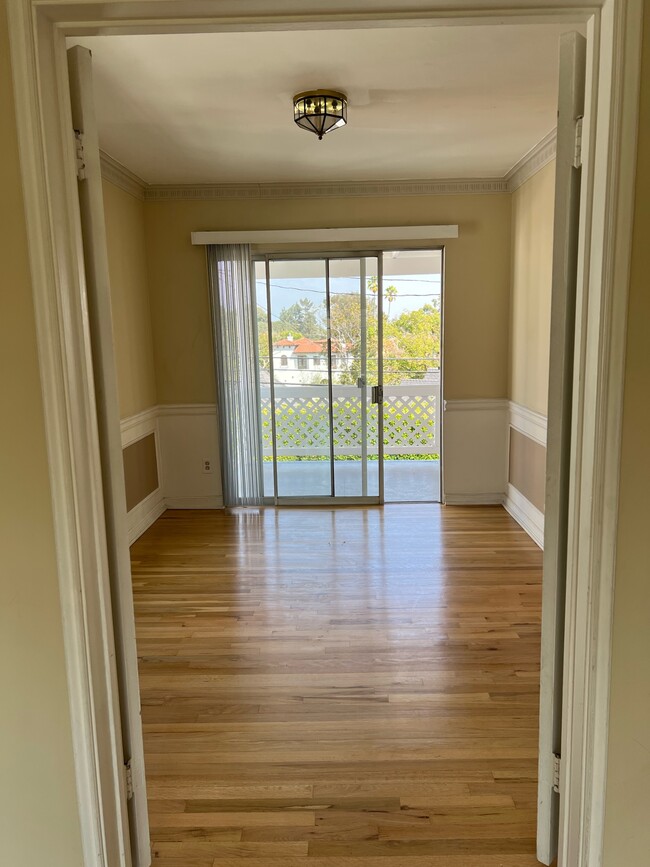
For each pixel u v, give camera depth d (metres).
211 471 5.14
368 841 1.74
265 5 1.23
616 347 1.28
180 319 4.94
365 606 3.24
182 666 2.69
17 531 1.38
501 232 4.79
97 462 1.44
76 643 1.40
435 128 3.46
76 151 1.37
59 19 1.25
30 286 1.30
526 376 4.43
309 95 2.85
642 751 1.42
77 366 1.36
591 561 1.36
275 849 1.72
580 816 1.48
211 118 3.21
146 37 2.28
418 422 6.93
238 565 3.88
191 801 1.90
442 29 2.27
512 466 4.86
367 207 4.78
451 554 3.99
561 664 1.55
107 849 1.51
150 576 3.72
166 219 4.81
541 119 3.33
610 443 1.31
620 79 1.20
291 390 5.09
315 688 2.50
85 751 1.45
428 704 2.38
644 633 1.38
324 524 4.68
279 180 4.59
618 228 1.25
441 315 4.94
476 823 1.79
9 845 1.50
